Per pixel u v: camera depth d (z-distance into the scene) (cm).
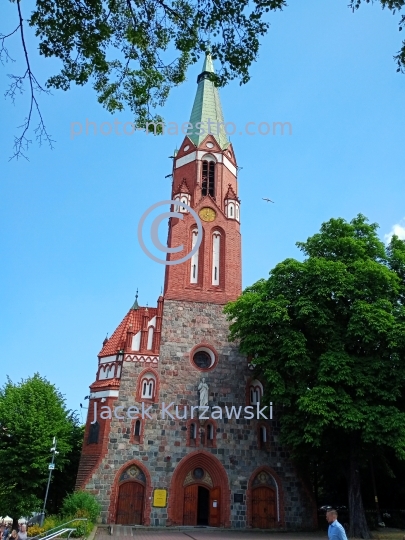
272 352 3638
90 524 3175
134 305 4900
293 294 3725
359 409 3188
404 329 3153
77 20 1245
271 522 3906
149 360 4241
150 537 3084
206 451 4009
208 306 4638
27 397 4631
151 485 3809
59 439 4491
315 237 4059
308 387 3500
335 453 3662
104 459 3822
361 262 3600
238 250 5088
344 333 3522
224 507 3853
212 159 5538
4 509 4088
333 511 1474
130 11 1295
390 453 3806
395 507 4306
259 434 4172
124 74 1479
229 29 1305
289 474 4075
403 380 3183
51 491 4900
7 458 4147
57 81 1363
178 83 1520
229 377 4334
